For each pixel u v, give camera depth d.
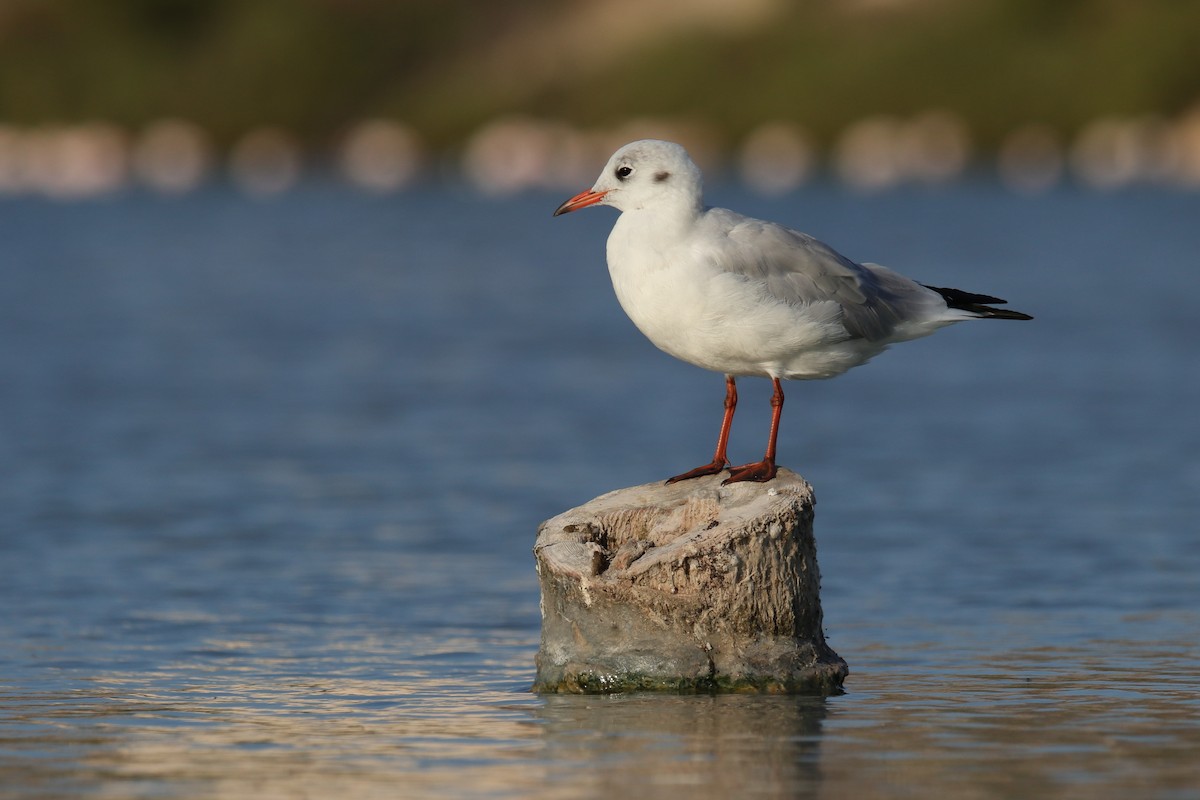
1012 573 15.12
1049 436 23.20
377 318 38.94
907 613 13.62
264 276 49.94
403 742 9.72
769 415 25.34
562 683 11.12
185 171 113.56
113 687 11.28
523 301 42.91
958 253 53.91
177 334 35.69
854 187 94.81
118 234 67.44
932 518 17.77
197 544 16.72
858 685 11.16
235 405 26.50
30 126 117.81
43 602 14.16
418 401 26.91
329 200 93.19
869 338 10.98
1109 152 101.56
